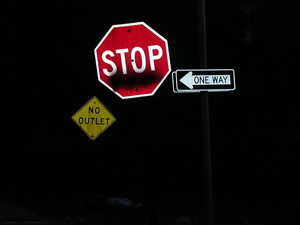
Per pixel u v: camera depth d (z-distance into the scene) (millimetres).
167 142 13141
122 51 8273
